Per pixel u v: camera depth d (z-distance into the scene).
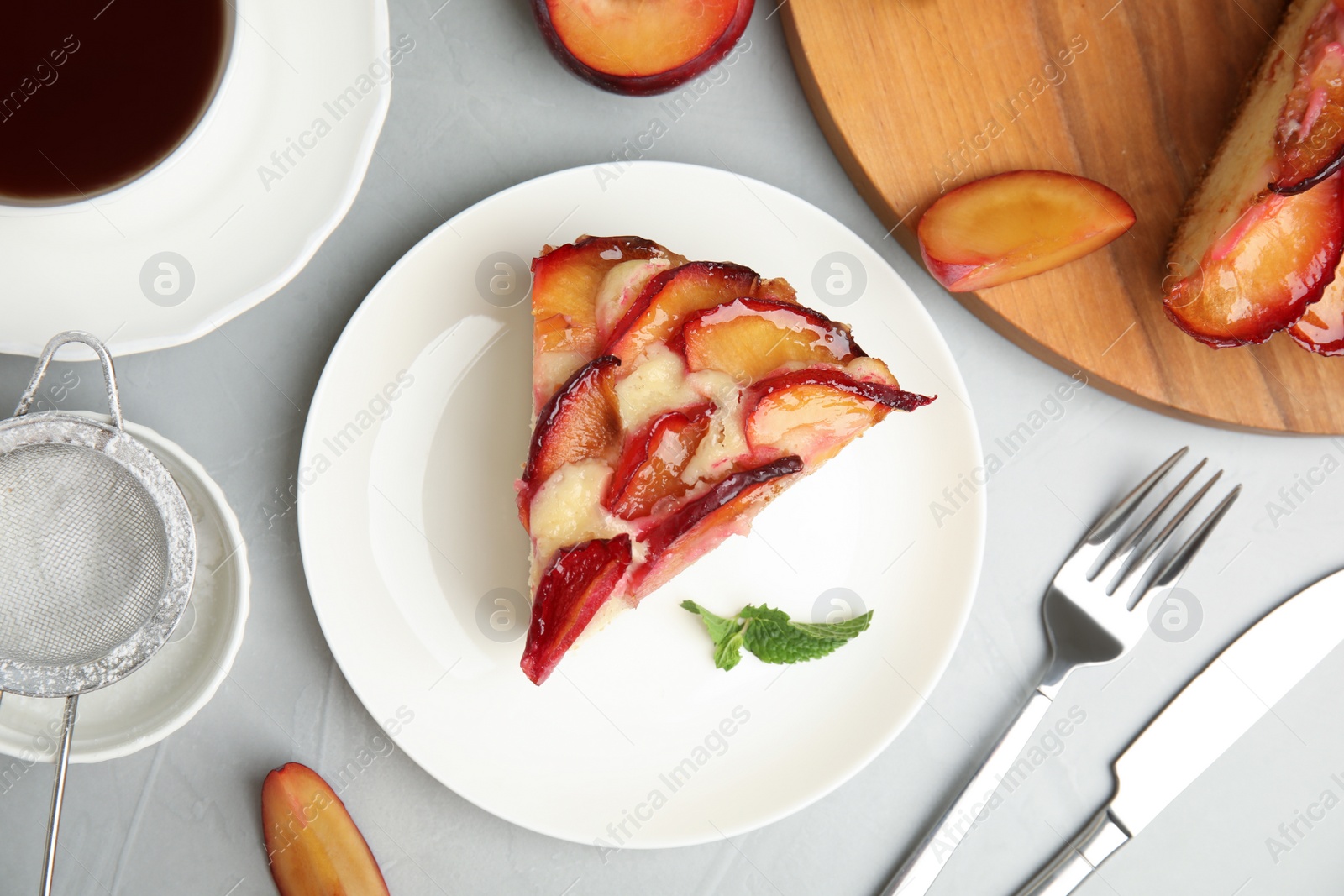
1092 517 0.58
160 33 0.52
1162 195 0.56
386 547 0.55
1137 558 0.57
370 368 0.55
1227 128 0.56
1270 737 0.58
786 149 0.57
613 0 0.52
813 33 0.55
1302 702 0.58
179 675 0.55
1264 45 0.56
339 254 0.56
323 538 0.54
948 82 0.56
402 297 0.55
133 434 0.54
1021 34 0.56
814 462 0.54
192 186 0.53
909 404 0.53
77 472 0.53
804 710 0.56
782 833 0.57
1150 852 0.58
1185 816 0.58
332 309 0.56
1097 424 0.58
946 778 0.57
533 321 0.54
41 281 0.53
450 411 0.55
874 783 0.57
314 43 0.53
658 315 0.53
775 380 0.52
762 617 0.55
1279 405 0.56
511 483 0.55
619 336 0.53
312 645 0.56
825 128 0.56
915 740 0.57
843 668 0.56
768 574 0.56
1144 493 0.57
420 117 0.56
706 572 0.56
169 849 0.55
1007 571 0.57
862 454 0.56
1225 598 0.58
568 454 0.52
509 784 0.55
